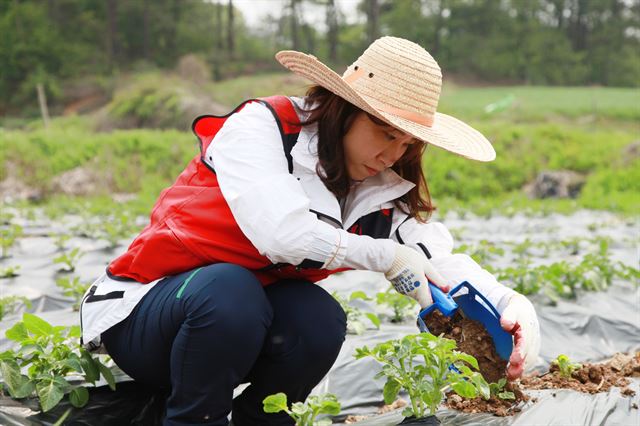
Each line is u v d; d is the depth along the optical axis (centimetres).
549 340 389
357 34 5322
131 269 227
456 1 5484
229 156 218
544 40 5231
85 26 4731
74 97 3925
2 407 236
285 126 225
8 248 661
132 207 1203
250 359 210
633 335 409
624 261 668
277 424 233
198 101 2836
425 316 246
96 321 226
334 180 224
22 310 442
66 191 1708
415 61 219
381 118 207
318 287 232
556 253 721
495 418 248
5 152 1720
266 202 210
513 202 1487
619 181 1750
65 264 598
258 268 228
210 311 203
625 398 274
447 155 1822
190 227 223
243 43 5250
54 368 238
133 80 3825
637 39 5941
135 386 261
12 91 4034
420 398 243
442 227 261
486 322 245
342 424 271
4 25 4053
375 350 238
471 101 3462
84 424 240
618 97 3756
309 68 214
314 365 224
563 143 1914
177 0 5078
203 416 211
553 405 261
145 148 1825
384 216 246
